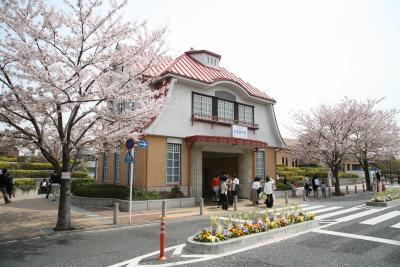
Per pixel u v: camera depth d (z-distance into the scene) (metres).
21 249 8.12
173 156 18.08
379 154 30.30
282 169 37.59
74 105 10.61
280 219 9.77
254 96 22.48
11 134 10.84
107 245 8.46
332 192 27.69
